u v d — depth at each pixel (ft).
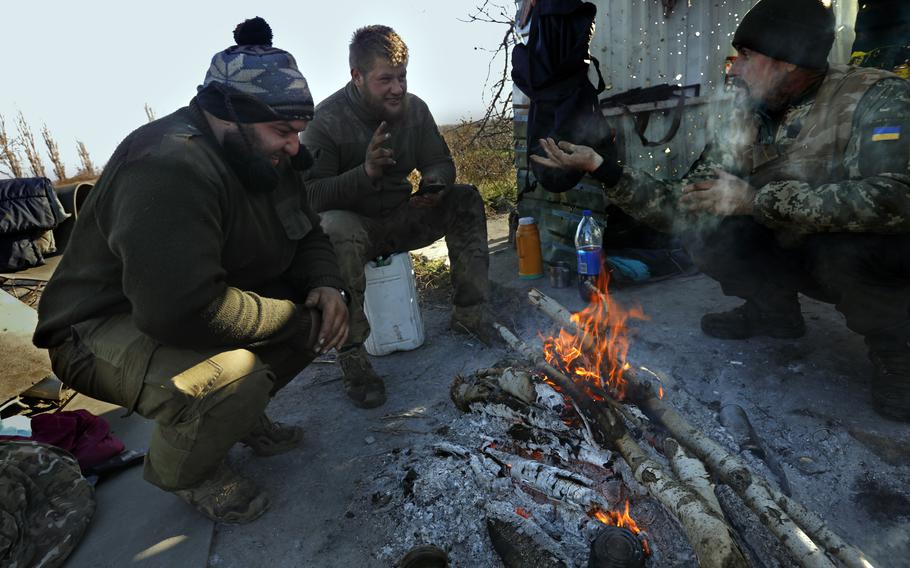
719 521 5.04
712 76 13.28
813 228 7.07
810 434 7.17
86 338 6.35
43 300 6.38
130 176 5.38
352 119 10.16
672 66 13.56
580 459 6.79
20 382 10.02
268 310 6.32
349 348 9.32
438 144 11.11
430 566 5.53
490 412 7.89
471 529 6.35
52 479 6.93
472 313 11.15
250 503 6.93
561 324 8.91
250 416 6.30
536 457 7.17
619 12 13.25
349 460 7.90
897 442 6.67
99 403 10.30
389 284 10.63
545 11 10.19
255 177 6.18
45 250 16.96
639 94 12.66
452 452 7.39
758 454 6.71
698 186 7.71
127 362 6.07
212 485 6.80
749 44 7.54
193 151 5.69
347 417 9.05
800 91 7.66
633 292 11.93
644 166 13.12
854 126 7.04
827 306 10.28
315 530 6.67
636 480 6.22
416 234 11.05
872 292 7.00
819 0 7.08
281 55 6.15
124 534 6.84
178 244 5.30
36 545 6.39
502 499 6.57
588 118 10.41
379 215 10.64
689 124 13.19
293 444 8.32
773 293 9.02
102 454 8.09
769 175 7.96
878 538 5.75
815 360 8.62
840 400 7.64
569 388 7.30
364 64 9.53
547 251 13.55
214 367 5.99
